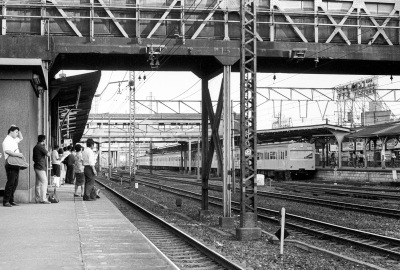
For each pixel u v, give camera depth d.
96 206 15.46
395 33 17.94
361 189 35.12
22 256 7.51
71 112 37.00
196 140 68.06
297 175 54.50
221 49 15.91
